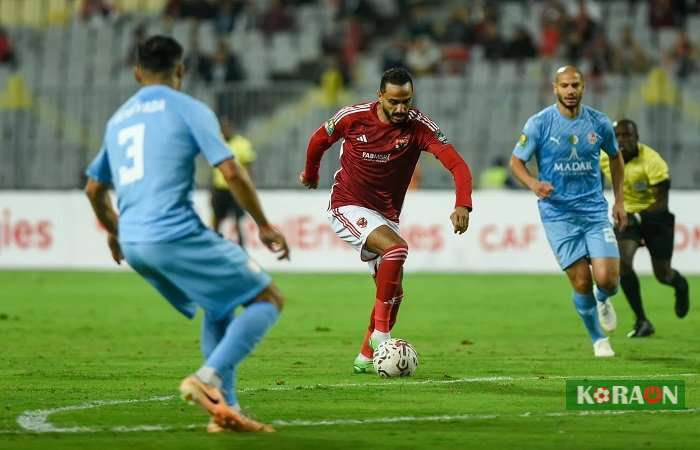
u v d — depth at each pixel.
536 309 51.09
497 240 70.62
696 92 81.00
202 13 98.50
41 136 82.81
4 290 61.22
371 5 99.06
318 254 72.94
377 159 30.83
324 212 72.62
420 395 26.62
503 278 67.19
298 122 80.50
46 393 27.08
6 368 32.31
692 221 67.00
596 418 23.17
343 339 40.03
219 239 20.67
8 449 19.84
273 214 73.31
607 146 33.72
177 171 20.48
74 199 75.81
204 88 78.81
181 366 32.81
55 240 76.06
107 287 63.28
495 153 76.75
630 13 92.19
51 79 96.88
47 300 55.97
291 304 53.34
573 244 33.81
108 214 22.25
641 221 40.88
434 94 81.25
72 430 21.75
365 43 95.56
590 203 33.59
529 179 32.88
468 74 87.88
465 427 22.16
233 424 20.78
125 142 20.84
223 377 20.47
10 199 76.44
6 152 82.88
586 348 37.19
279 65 95.06
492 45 88.75
